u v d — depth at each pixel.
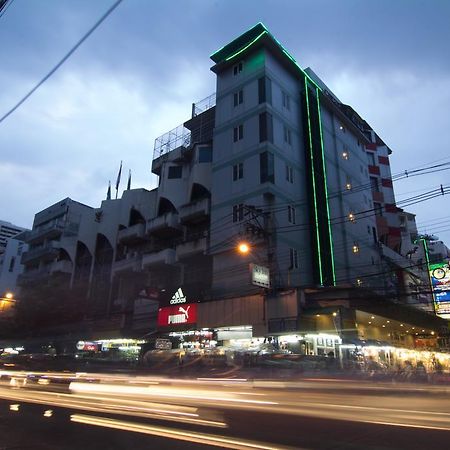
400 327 34.28
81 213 51.19
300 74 35.72
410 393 11.84
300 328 23.31
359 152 42.72
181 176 37.59
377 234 41.19
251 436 6.41
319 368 19.72
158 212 38.25
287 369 18.98
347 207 36.62
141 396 11.29
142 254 36.97
